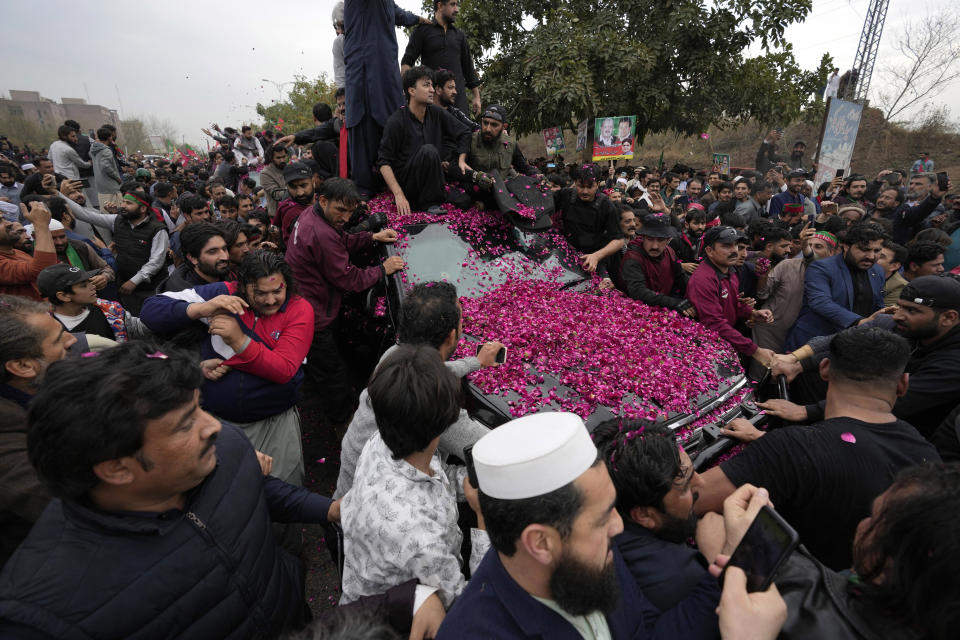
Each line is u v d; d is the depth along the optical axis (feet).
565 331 9.62
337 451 13.12
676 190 38.86
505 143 15.03
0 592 3.58
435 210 13.29
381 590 4.97
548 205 13.82
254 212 17.54
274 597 4.99
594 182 13.89
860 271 12.49
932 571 2.80
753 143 79.30
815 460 5.47
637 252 13.11
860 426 5.69
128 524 3.96
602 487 3.26
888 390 5.90
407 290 10.87
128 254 17.80
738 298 12.01
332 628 3.46
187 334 8.11
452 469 6.51
